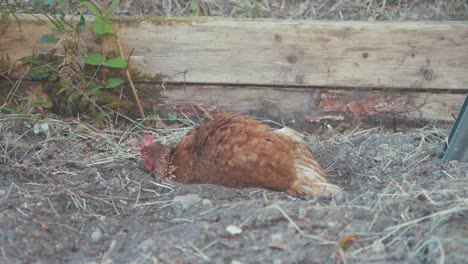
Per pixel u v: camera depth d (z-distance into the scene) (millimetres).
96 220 1933
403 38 2316
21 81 2385
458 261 1711
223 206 1913
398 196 1925
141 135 2381
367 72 2350
